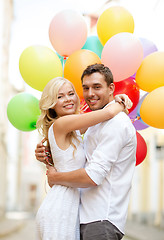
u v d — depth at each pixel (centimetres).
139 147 300
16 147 2673
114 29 294
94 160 213
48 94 240
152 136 1467
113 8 302
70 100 242
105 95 229
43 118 246
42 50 284
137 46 271
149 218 1456
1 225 1275
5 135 1541
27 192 2889
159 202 1406
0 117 1441
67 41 291
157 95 268
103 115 215
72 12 298
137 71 288
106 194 219
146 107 272
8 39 1497
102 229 213
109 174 221
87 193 225
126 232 1211
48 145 254
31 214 2222
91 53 287
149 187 1481
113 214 217
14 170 2639
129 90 292
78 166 232
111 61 269
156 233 1195
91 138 229
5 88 1473
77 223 226
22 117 289
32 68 279
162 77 279
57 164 236
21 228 1326
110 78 232
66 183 222
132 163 231
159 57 281
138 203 1552
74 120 222
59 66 287
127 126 218
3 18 1421
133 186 1595
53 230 218
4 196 1557
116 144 214
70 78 283
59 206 222
